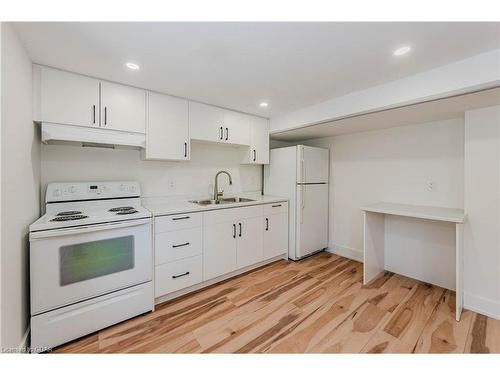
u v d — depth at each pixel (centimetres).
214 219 242
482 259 192
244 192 347
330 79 193
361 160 312
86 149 215
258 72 181
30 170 158
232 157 333
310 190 322
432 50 148
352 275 270
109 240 172
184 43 141
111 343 158
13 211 125
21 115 138
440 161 242
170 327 176
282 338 164
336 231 346
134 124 209
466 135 200
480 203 193
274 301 213
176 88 215
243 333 169
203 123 258
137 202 234
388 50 149
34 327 144
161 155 227
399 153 274
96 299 167
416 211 219
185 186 285
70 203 198
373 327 175
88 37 134
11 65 121
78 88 181
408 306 204
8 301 118
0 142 107
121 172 236
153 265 199
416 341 160
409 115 224
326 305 206
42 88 166
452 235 236
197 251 229
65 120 175
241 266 268
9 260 119
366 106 214
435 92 172
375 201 298
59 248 152
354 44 142
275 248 306
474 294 196
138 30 128
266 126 326
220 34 132
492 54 148
